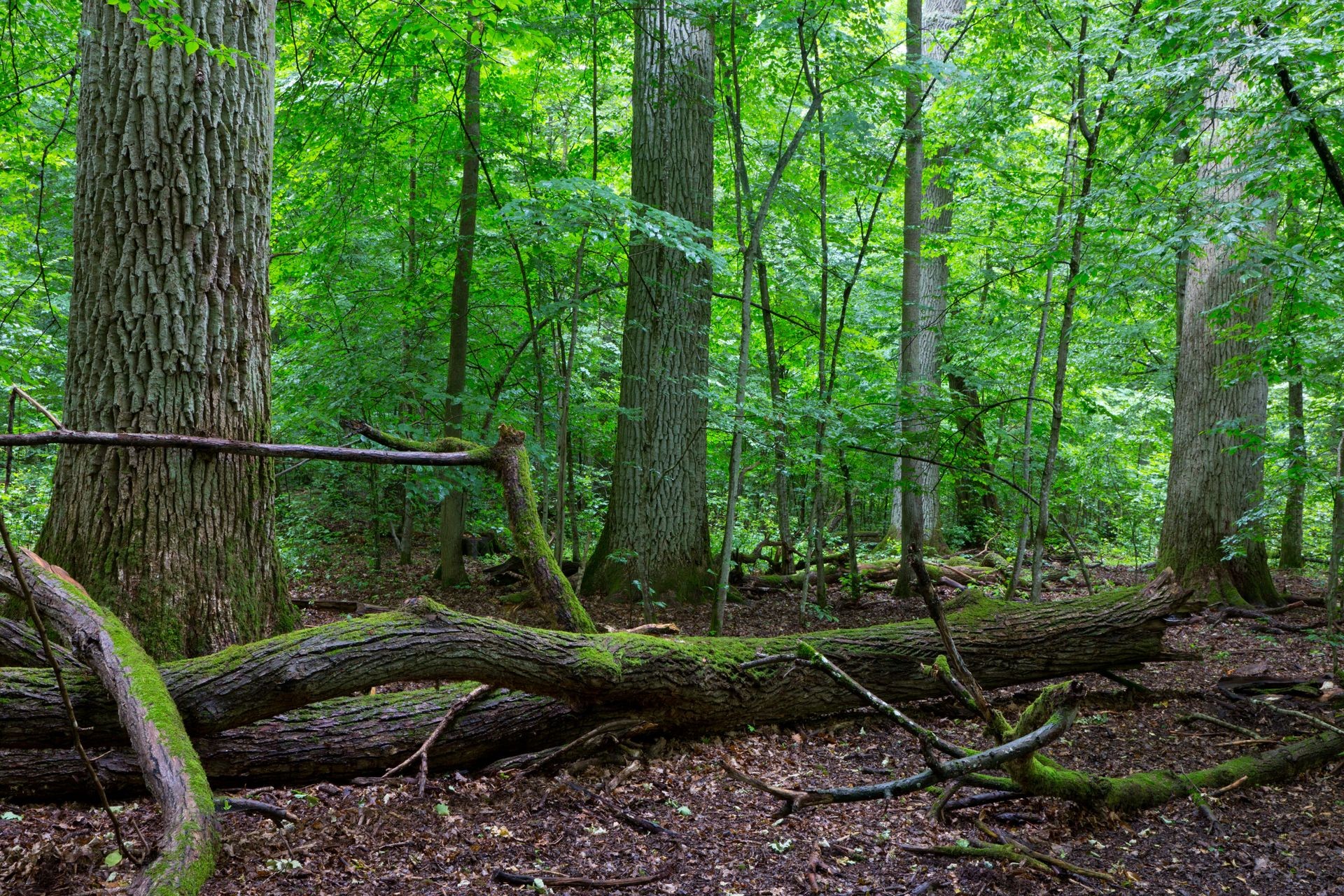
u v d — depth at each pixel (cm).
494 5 609
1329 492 607
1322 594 933
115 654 321
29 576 359
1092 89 668
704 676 439
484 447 514
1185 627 792
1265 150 504
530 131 836
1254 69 467
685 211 820
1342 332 781
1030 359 1060
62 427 399
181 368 425
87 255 424
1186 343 905
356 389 863
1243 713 522
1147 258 584
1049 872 324
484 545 1131
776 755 450
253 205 449
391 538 1155
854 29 644
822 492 791
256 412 453
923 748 297
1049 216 757
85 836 310
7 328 888
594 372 1058
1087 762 451
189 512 421
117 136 419
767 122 927
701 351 843
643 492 831
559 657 395
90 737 329
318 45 717
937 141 861
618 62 891
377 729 385
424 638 368
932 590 343
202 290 429
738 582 949
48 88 780
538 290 799
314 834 326
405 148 839
